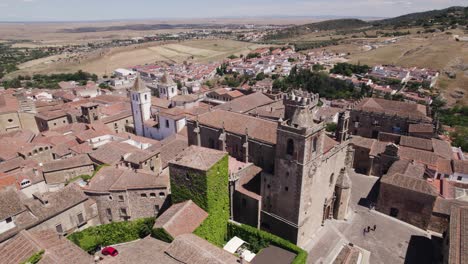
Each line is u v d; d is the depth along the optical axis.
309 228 62.53
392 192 68.38
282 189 58.44
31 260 45.75
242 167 65.38
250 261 52.25
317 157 56.75
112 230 59.97
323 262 56.75
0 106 121.75
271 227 62.78
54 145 97.00
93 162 85.81
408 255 58.44
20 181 74.69
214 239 59.00
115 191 63.47
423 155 84.00
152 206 64.81
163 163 83.81
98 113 121.81
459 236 49.12
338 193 67.56
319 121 59.84
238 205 64.88
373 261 56.97
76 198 62.50
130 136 106.38
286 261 52.34
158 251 48.41
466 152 104.38
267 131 65.06
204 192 55.28
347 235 64.19
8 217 53.59
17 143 96.88
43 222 57.25
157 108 118.06
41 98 172.25
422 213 65.44
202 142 76.75
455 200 66.12
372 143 90.88
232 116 73.25
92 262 47.75
